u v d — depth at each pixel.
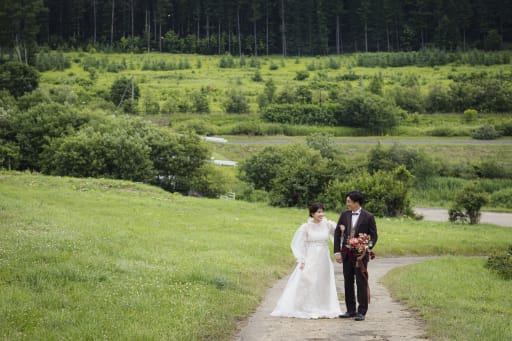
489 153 81.94
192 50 195.88
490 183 68.06
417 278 16.14
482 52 181.12
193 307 11.03
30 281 11.77
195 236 22.70
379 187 39.50
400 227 33.03
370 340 9.34
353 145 86.31
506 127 93.62
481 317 10.95
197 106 107.75
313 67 160.75
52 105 58.34
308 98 109.69
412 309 12.13
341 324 10.65
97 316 9.76
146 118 101.31
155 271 14.30
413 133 96.94
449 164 75.94
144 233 21.91
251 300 12.88
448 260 21.22
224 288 13.60
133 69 156.75
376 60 166.75
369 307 12.45
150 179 50.62
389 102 101.06
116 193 37.00
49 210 24.59
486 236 31.17
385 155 71.50
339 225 11.38
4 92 104.12
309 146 69.06
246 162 57.12
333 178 41.81
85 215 25.56
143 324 9.59
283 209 39.53
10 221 19.78
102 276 12.85
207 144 57.50
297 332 9.98
